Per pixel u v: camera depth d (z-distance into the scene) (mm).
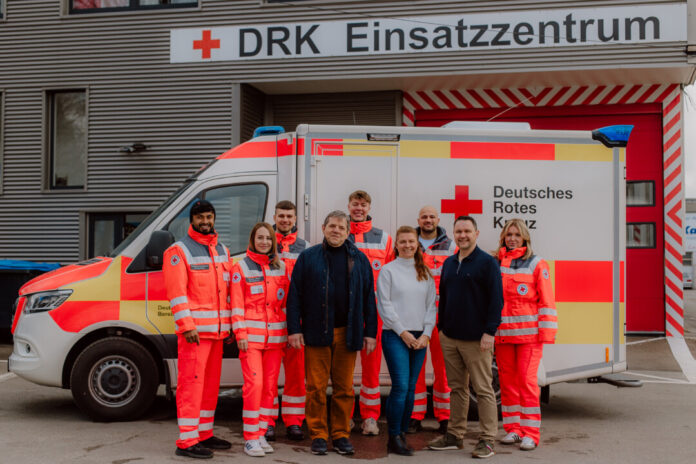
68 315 6422
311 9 12078
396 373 5488
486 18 11648
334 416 5551
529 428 5691
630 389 8383
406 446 5496
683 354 10727
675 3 11188
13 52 12984
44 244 12891
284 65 12164
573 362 6586
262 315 5508
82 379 6367
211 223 5469
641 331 12297
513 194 6582
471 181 6559
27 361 6465
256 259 5547
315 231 6465
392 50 11891
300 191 6477
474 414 6707
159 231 6238
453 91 12727
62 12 12797
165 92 12492
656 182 12297
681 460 5398
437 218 6176
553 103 12477
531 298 5738
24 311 6637
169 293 5344
